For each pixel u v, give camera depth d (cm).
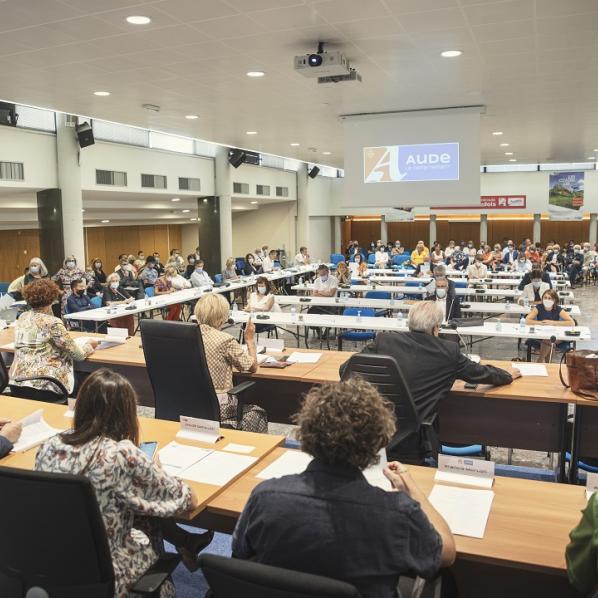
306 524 149
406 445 315
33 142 1124
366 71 682
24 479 174
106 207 1535
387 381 308
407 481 193
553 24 518
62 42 552
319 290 1028
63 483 171
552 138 1316
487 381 365
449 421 416
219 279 1347
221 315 392
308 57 577
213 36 542
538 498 232
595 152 1619
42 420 313
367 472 250
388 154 910
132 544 202
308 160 1825
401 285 1415
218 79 709
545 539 202
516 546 198
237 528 163
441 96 819
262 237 2230
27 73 666
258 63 639
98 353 514
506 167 2238
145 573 200
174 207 1805
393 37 553
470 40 567
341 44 574
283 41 562
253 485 245
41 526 177
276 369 445
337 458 155
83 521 174
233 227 2272
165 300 995
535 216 2244
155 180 1459
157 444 283
